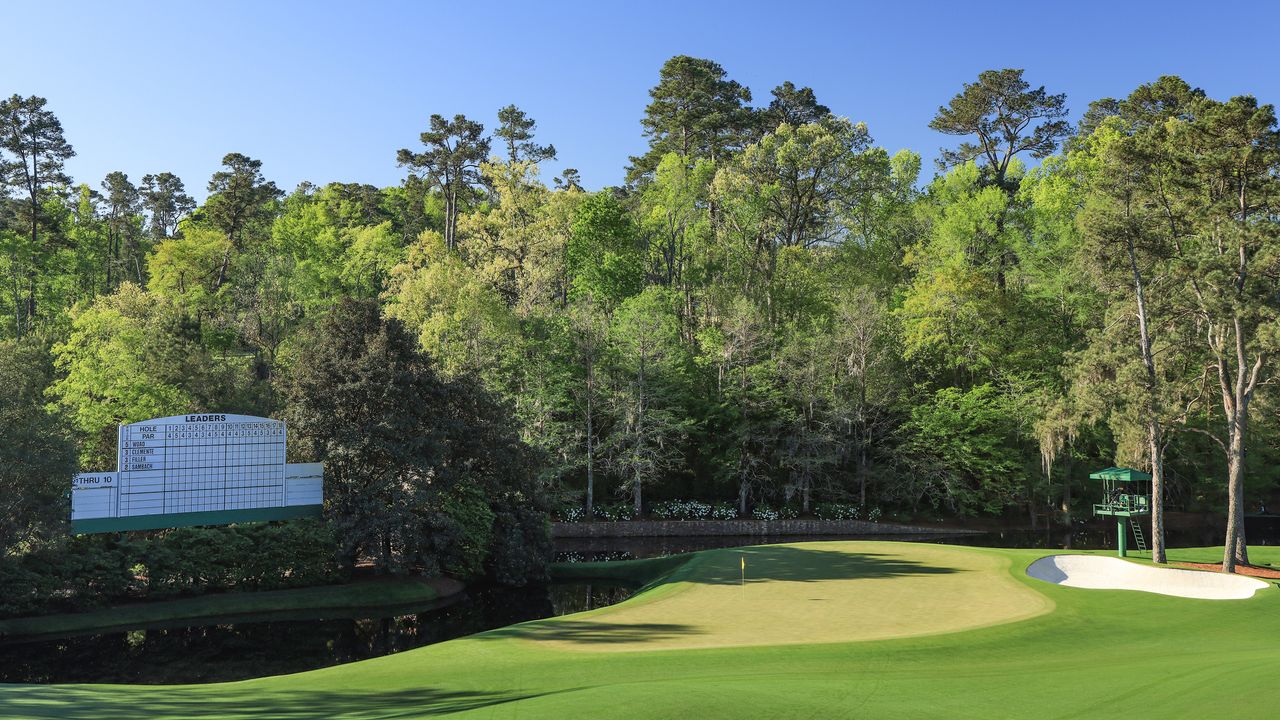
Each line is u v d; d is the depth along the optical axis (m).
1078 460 61.97
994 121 85.69
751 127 90.62
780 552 41.94
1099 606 28.28
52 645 29.48
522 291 65.56
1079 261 40.09
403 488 38.38
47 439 31.19
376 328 39.44
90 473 33.25
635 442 60.44
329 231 98.44
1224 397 38.12
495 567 41.03
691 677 19.09
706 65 90.38
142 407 48.84
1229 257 35.19
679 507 60.69
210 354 57.12
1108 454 59.91
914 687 16.94
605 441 60.69
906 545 44.28
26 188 86.25
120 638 30.53
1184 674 16.95
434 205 121.75
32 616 31.30
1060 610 27.38
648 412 59.91
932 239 72.94
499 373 57.66
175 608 33.66
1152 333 39.78
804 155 72.62
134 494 34.09
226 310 82.44
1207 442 59.41
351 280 91.56
